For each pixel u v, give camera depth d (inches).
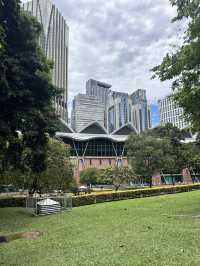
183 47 530.3
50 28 3932.1
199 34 490.9
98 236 418.9
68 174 1321.4
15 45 668.1
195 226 460.1
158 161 2062.0
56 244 384.2
